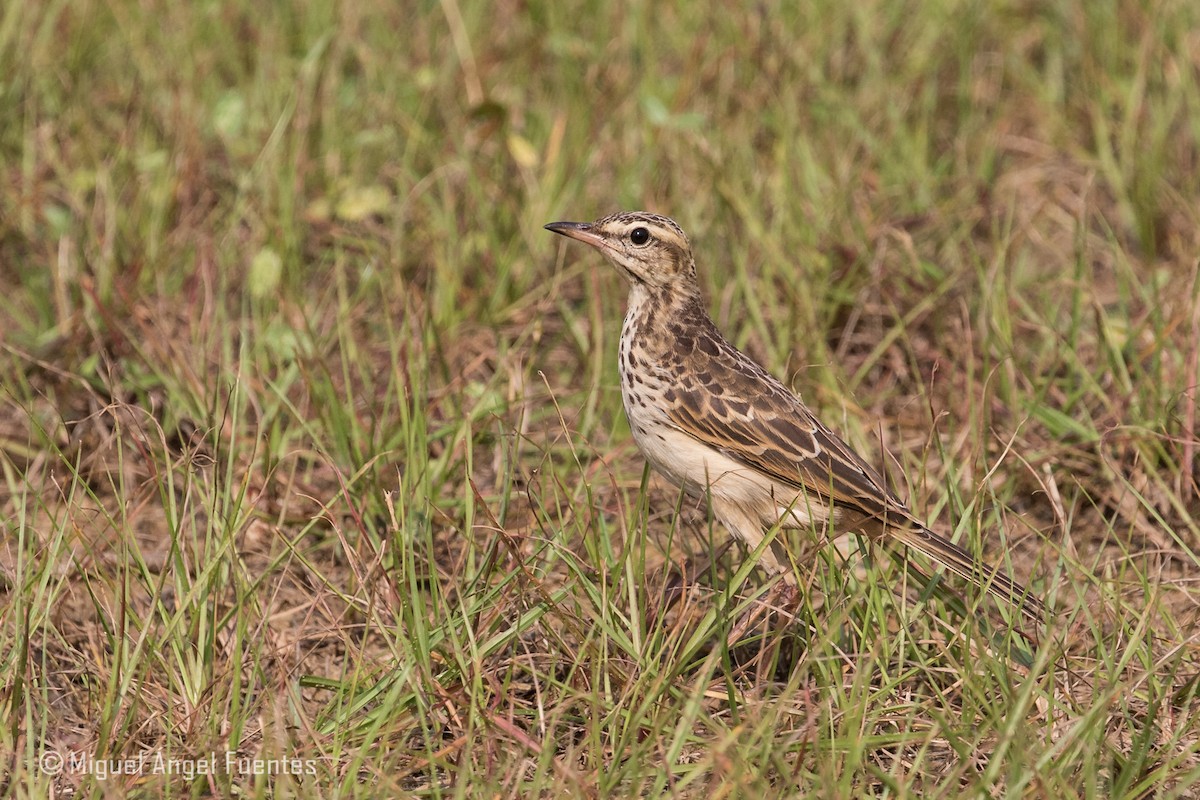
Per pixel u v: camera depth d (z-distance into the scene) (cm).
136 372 1272
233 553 935
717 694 899
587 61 1742
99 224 1455
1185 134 1653
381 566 956
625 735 811
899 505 998
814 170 1537
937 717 820
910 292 1375
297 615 1029
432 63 1742
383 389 1298
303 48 1778
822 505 1028
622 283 1391
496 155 1580
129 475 1192
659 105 1534
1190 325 1241
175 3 1819
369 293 1415
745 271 1342
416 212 1487
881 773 779
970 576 956
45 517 1123
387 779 784
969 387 1188
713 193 1489
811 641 938
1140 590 1031
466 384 1256
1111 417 1213
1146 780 797
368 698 871
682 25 1847
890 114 1673
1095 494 1182
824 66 1770
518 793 808
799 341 1306
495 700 888
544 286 1404
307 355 1276
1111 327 1308
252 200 1477
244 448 1186
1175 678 902
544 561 1020
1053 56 1828
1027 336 1368
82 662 930
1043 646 862
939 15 1855
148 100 1652
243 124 1623
